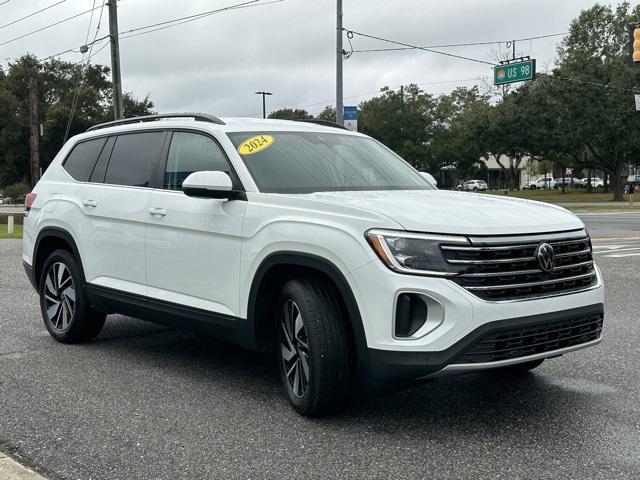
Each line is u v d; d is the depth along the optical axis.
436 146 63.00
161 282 5.29
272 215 4.45
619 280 10.36
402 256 3.81
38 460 3.75
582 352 6.04
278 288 4.58
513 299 3.86
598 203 46.25
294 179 4.89
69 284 6.36
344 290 3.98
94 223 5.93
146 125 5.91
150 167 5.62
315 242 4.12
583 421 4.29
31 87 38.31
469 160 65.69
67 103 48.94
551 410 4.50
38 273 6.76
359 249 3.92
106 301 5.84
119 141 6.13
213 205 4.86
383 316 3.81
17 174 51.72
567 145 47.50
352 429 4.17
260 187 4.72
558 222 4.29
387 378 3.86
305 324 4.15
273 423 4.29
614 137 46.75
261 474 3.54
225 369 5.56
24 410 4.57
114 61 25.03
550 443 3.93
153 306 5.34
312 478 3.49
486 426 4.22
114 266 5.74
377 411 4.50
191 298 5.05
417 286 3.75
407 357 3.77
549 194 65.31
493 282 3.84
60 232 6.30
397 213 3.97
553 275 4.09
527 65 29.34
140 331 7.03
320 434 4.09
